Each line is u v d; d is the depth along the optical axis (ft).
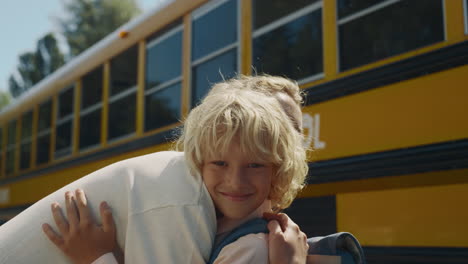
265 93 4.35
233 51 9.88
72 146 16.15
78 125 15.83
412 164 6.64
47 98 18.47
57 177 16.99
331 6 8.18
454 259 6.16
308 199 8.63
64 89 17.13
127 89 13.33
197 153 3.22
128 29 13.52
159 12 12.26
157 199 3.20
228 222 3.49
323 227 8.23
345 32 7.97
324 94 8.05
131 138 12.79
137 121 12.62
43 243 3.29
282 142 3.24
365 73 7.46
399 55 7.06
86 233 3.21
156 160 3.46
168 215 3.14
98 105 14.75
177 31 11.62
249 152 3.10
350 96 7.63
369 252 7.23
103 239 3.22
